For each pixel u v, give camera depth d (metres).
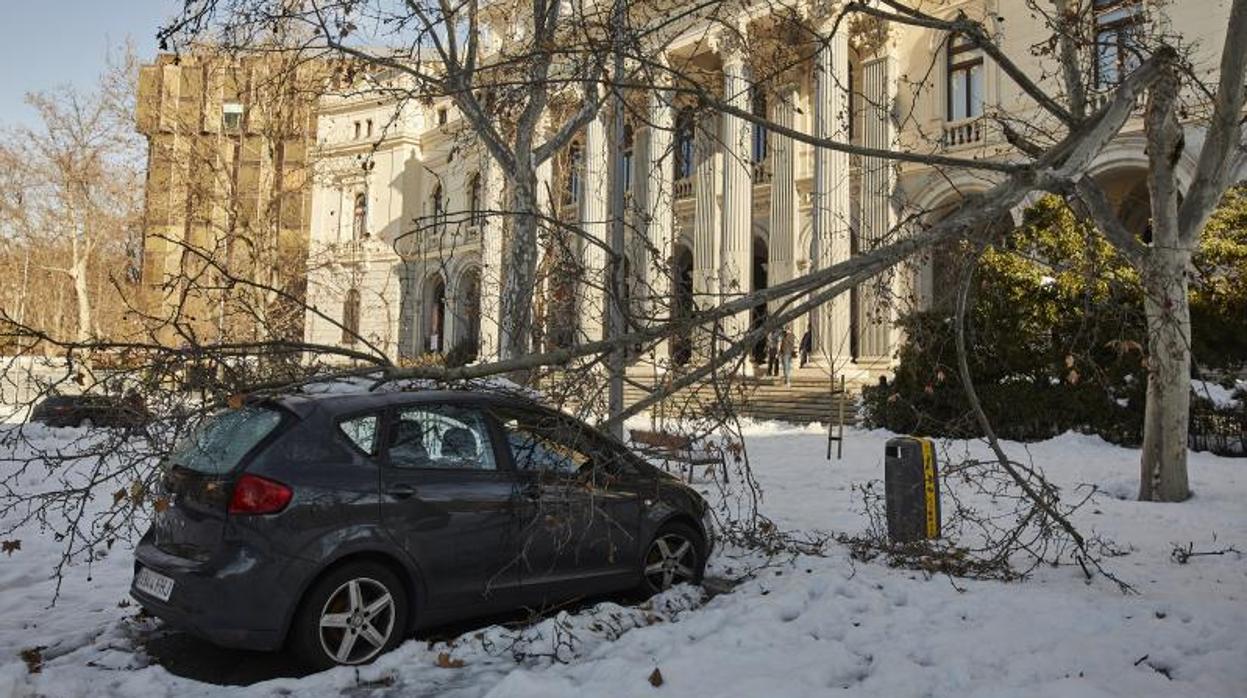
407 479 4.64
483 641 4.74
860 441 16.42
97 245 32.94
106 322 32.19
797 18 8.32
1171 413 9.14
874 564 6.38
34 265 36.06
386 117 41.09
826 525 8.11
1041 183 4.84
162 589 4.36
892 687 3.94
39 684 4.05
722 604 5.36
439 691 4.12
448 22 8.95
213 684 4.23
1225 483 10.18
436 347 38.03
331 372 5.17
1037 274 15.05
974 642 4.46
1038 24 20.30
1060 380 15.30
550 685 3.96
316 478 4.36
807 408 20.27
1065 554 6.76
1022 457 13.25
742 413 7.39
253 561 4.14
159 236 5.78
